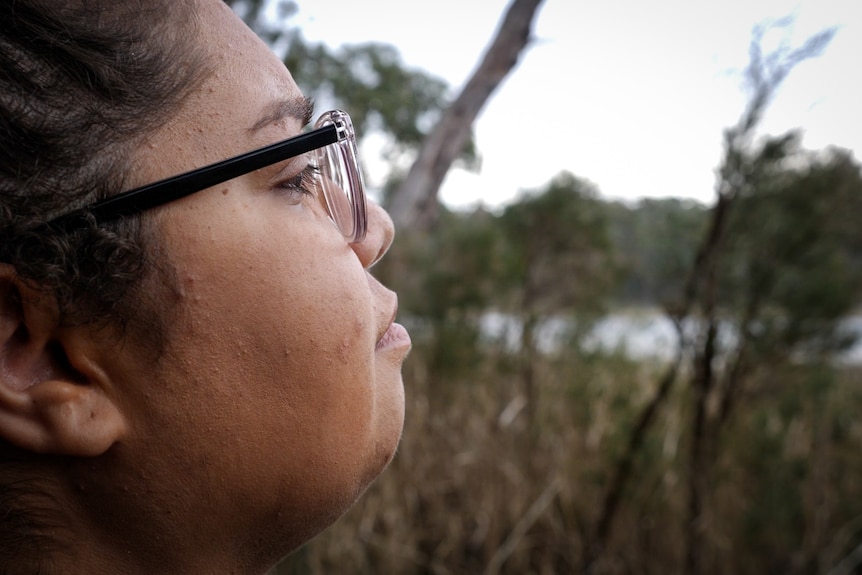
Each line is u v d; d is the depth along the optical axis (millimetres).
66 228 471
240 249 509
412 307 3232
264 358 515
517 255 3443
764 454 2926
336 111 603
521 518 2869
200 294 498
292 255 531
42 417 478
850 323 2627
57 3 481
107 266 472
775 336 2443
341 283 558
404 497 2875
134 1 508
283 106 555
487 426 3152
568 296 3525
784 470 2934
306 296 531
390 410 637
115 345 491
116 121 482
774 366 2525
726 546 2773
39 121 461
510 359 3363
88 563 528
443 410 3199
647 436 2684
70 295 469
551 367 3400
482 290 3303
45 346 492
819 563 2852
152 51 502
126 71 488
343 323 552
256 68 556
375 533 2852
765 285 2432
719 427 2465
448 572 2760
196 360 500
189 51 518
